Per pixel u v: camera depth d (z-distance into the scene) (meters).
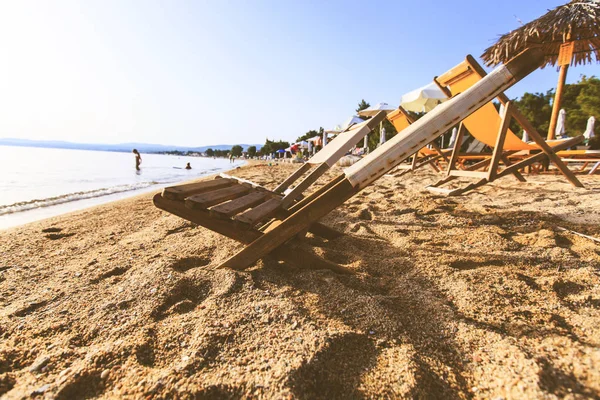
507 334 1.20
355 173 1.53
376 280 1.73
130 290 1.60
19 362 1.10
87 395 0.95
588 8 5.05
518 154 4.86
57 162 24.55
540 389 0.89
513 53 6.20
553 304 1.40
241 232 1.78
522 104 22.78
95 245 2.62
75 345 1.19
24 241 2.79
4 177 11.63
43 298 1.58
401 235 2.50
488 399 0.91
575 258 1.91
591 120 8.62
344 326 1.27
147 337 1.20
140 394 0.93
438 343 1.18
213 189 2.25
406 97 11.79
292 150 38.41
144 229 3.18
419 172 8.29
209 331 1.22
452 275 1.72
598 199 3.43
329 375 1.02
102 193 7.76
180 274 1.73
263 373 1.01
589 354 1.02
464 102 1.52
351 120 15.01
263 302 1.44
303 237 2.40
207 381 0.97
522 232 2.48
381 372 1.03
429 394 0.94
